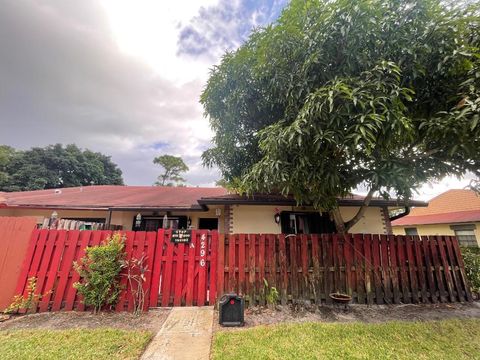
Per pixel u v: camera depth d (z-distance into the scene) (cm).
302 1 460
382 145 407
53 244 488
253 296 501
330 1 432
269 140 440
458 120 389
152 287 488
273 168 443
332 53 435
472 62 418
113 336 354
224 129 685
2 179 2334
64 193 1207
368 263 550
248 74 588
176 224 983
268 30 495
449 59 428
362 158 471
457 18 414
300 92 449
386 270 552
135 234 509
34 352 306
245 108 636
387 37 427
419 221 1638
